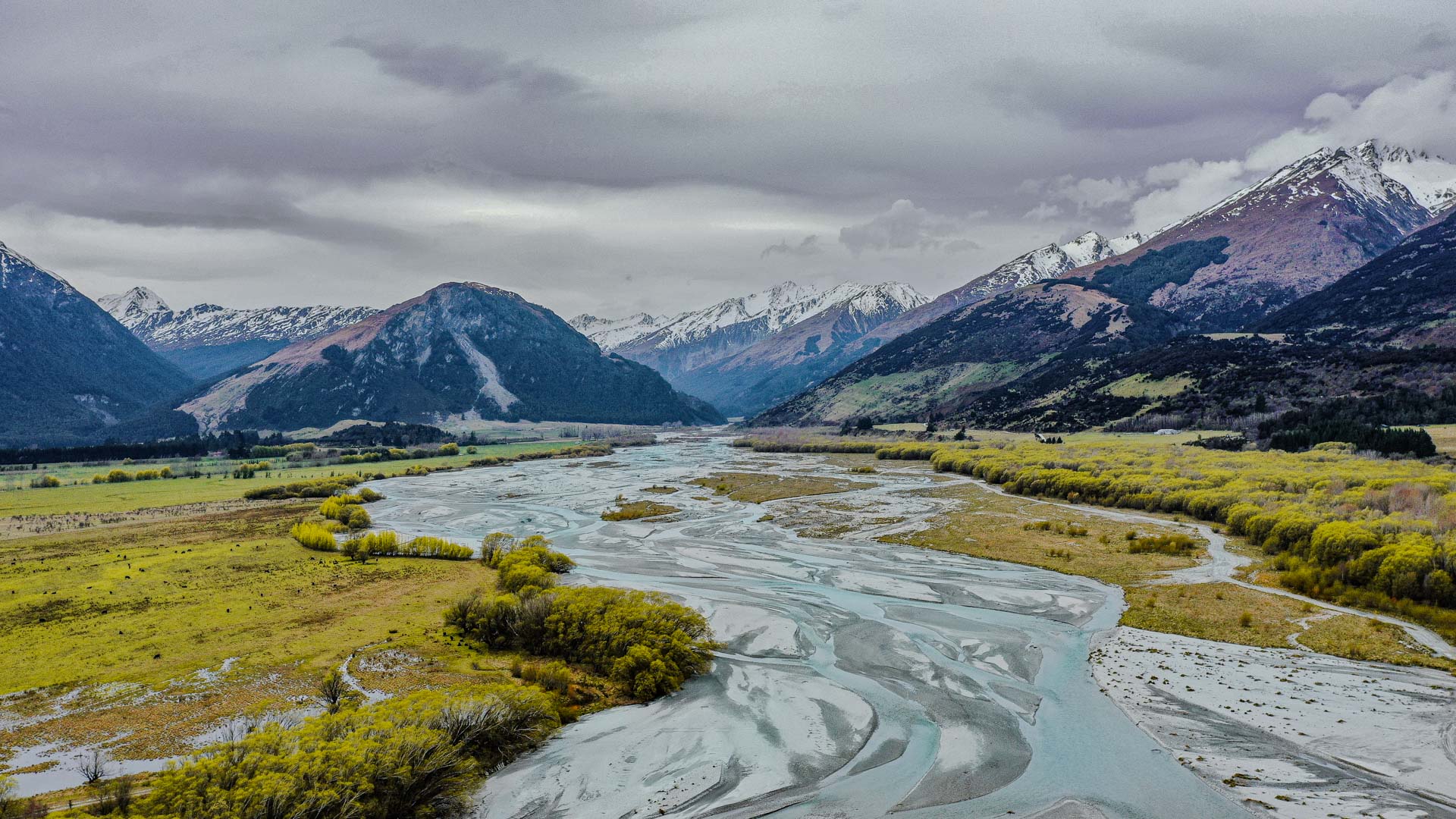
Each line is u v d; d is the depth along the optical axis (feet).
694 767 122.52
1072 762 120.98
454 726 121.29
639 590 212.02
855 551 277.03
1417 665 150.61
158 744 125.18
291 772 102.27
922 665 163.63
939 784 115.85
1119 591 213.66
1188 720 132.67
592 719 140.87
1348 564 198.18
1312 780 111.75
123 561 256.93
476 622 182.50
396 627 186.70
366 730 114.83
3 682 151.02
